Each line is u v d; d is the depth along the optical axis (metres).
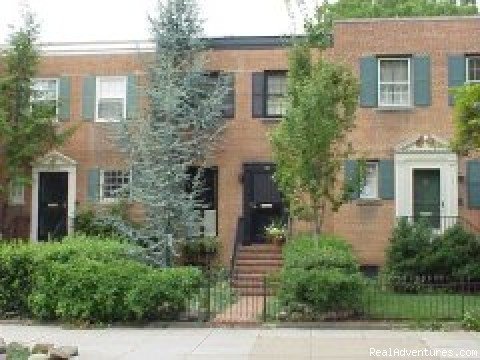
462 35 23.62
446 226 22.81
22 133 24.22
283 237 23.91
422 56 23.66
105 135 26.47
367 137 23.58
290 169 18.45
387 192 23.33
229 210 25.59
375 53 23.81
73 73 26.91
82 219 25.08
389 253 21.42
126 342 13.78
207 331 15.16
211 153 25.59
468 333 14.84
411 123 23.52
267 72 25.94
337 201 18.72
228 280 22.11
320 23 20.89
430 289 19.78
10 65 24.86
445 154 23.11
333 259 17.05
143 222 24.03
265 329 15.45
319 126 17.91
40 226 26.52
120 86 26.62
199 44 25.41
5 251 16.84
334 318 16.11
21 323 16.19
